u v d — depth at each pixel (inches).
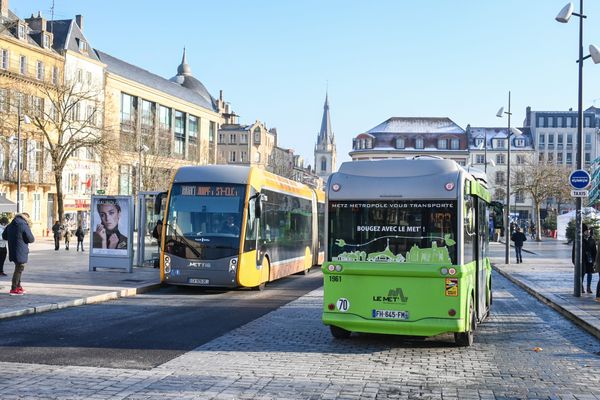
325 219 423.8
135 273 888.9
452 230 402.6
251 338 440.1
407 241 408.5
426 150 4574.3
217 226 729.0
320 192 1191.6
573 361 384.8
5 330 454.6
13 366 336.5
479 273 480.4
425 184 409.7
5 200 1384.1
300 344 421.7
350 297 414.0
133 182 2588.6
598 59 726.5
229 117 5462.6
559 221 2691.9
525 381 328.2
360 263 412.8
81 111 2541.8
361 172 424.2
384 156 4606.3
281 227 870.4
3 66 2194.9
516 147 4608.8
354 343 429.7
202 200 738.2
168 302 648.4
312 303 650.2
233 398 281.0
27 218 634.8
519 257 1353.3
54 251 1504.7
